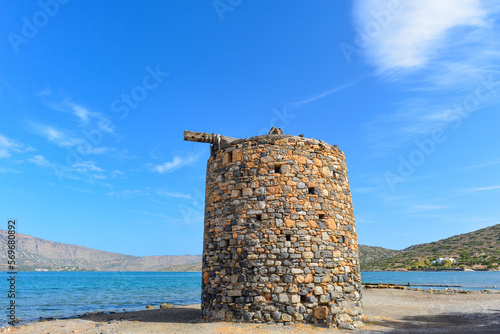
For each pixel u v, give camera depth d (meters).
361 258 162.50
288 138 13.87
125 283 77.50
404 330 11.61
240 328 11.03
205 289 13.84
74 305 29.78
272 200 13.01
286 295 11.96
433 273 106.44
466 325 13.38
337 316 12.09
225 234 13.45
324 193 13.66
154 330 11.88
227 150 14.57
